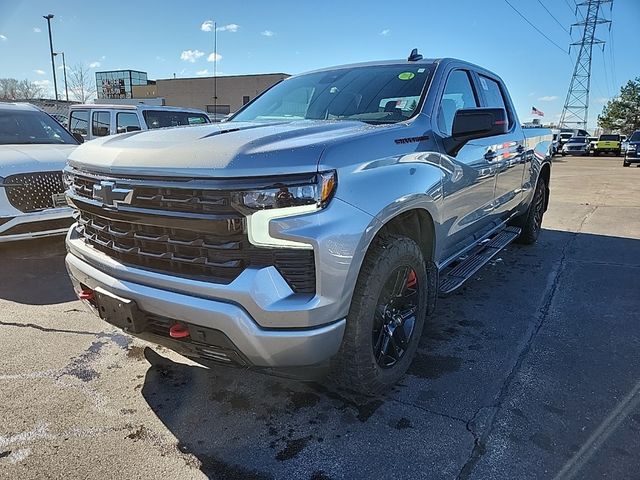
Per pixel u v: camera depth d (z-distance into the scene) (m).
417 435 2.40
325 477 2.13
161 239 2.22
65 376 2.96
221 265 2.09
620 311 3.98
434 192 2.88
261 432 2.44
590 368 3.04
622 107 60.94
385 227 2.65
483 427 2.45
